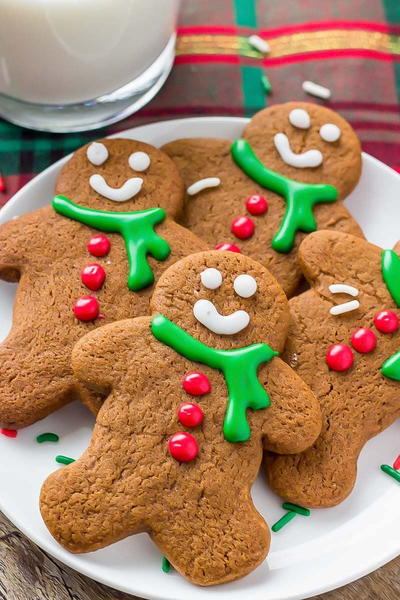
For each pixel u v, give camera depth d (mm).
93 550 288
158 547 290
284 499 305
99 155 334
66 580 306
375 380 312
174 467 290
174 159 346
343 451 305
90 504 287
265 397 298
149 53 354
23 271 322
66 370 308
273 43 392
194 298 307
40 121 365
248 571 288
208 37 389
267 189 341
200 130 353
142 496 288
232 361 299
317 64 387
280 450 299
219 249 325
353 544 301
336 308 317
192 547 287
